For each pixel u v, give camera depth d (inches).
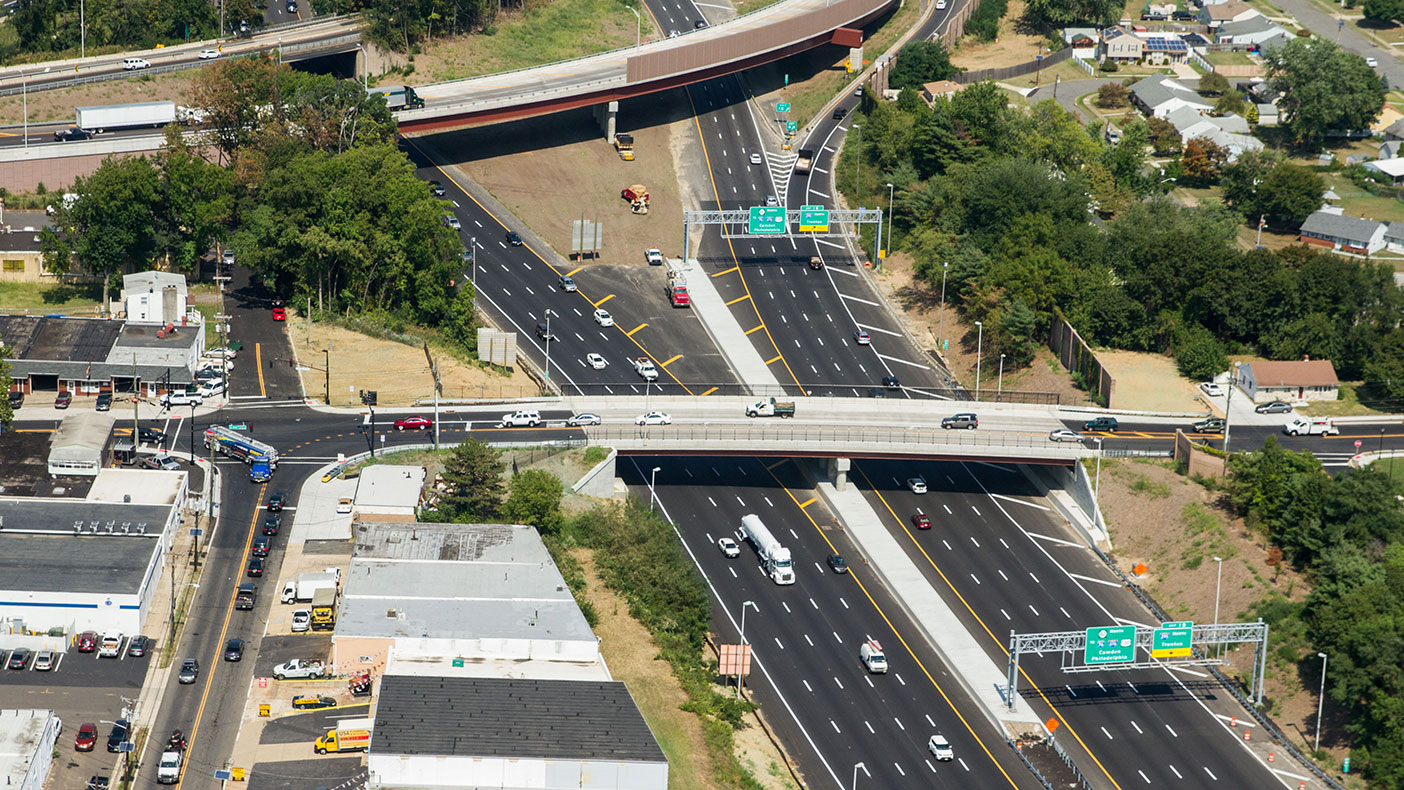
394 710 6924.2
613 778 6761.8
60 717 7219.5
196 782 6879.9
